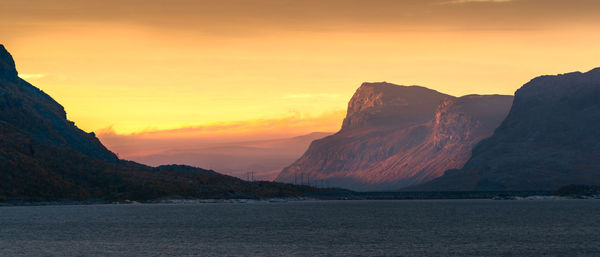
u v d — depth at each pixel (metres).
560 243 165.75
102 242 169.12
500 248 155.75
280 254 146.00
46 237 180.88
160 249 154.25
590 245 161.00
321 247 158.50
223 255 144.38
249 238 180.38
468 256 142.50
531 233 193.00
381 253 147.88
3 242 168.00
